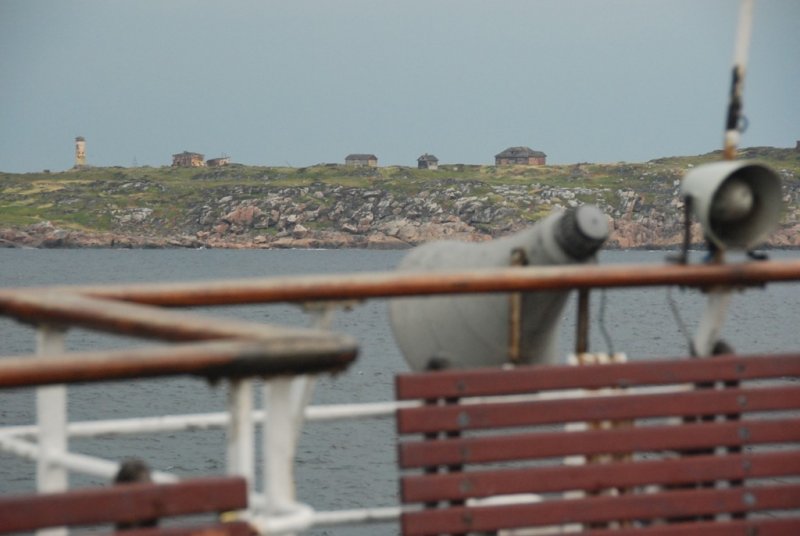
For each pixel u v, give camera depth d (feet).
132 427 47.85
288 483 34.81
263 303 47.01
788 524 48.60
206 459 374.22
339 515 46.96
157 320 35.50
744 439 49.24
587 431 47.55
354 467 348.79
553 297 57.67
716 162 52.85
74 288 45.65
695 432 48.62
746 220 53.16
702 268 50.96
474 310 59.26
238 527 31.68
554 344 60.23
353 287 47.01
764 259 52.95
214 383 31.63
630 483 47.78
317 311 47.24
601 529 48.29
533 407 47.44
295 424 43.29
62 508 30.58
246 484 32.09
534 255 57.72
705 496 48.26
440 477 45.91
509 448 46.85
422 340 61.52
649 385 50.14
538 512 46.57
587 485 47.16
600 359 52.08
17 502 30.27
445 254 63.46
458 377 47.06
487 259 60.34
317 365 31.86
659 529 47.39
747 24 52.54
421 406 46.52
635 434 48.11
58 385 30.25
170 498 31.37
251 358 31.04
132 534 30.86
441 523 45.50
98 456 376.68
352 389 537.65
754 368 50.16
